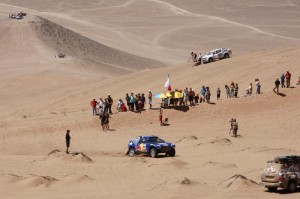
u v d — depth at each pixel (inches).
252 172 2185.0
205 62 5152.6
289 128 3238.2
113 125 3503.9
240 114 3533.5
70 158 2549.2
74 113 3919.8
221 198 1760.6
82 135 3346.5
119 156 2741.1
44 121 3715.6
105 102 3464.6
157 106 3784.5
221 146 2795.3
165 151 2630.4
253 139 3021.7
